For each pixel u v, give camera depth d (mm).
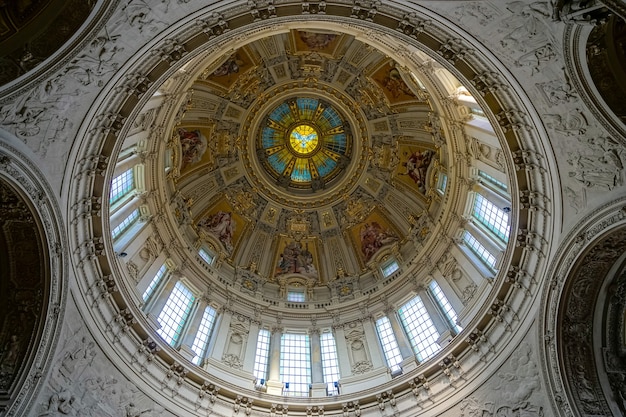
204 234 36438
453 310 27531
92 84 15992
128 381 20797
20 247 17562
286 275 38812
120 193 27047
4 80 14008
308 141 44781
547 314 19688
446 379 23266
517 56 15602
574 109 15891
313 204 43469
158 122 28641
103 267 20734
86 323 19484
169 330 26750
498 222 26391
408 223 37938
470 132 27375
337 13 16703
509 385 20703
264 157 43719
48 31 13953
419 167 38031
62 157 16906
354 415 24422
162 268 29438
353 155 42906
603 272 18969
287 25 25047
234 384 25391
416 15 15938
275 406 24547
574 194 17734
